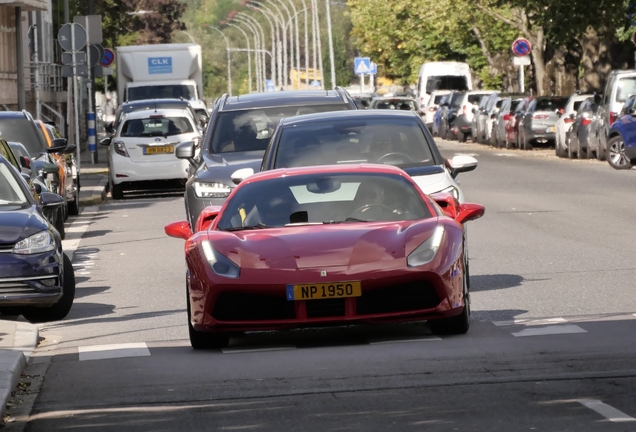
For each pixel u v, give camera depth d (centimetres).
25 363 2141
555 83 11862
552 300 2745
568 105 9112
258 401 1711
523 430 1455
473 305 2723
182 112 6869
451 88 15700
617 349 2019
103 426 1605
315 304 2141
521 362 1925
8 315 2977
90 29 8325
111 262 4019
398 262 2148
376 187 2434
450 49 17738
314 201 2402
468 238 4150
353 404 1655
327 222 2330
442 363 1947
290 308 2144
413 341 2214
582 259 3484
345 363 1989
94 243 4616
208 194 3556
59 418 1675
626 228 4312
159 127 6769
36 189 3769
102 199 6706
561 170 7500
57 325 2800
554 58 11800
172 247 4369
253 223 2362
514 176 7150
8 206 3030
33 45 9675
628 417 1504
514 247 3847
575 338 2169
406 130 3125
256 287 2139
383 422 1533
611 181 6531
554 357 1962
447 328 2267
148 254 4188
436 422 1516
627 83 7819
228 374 1945
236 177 3069
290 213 2380
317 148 3073
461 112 13062
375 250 2166
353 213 2373
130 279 3569
